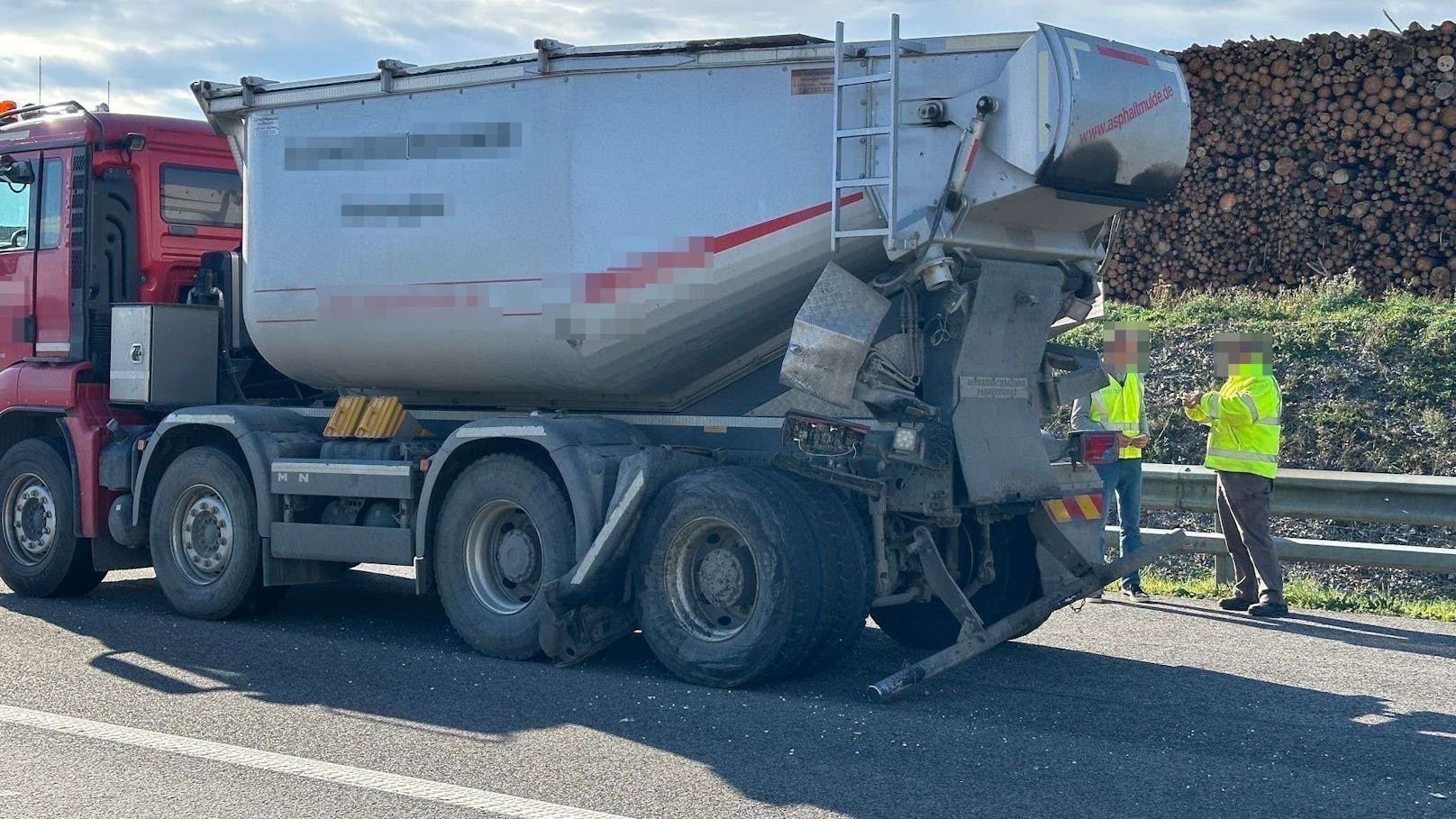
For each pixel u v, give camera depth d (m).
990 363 7.77
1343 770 5.87
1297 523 12.04
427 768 5.76
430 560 8.59
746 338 8.05
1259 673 7.84
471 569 8.35
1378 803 5.42
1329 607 10.10
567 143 8.11
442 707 6.87
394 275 8.77
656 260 7.89
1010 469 7.79
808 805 5.30
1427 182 16.98
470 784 5.54
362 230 8.89
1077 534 8.30
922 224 7.25
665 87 7.88
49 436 10.69
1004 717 6.73
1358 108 17.30
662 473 7.75
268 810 5.20
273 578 9.19
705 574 7.57
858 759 5.95
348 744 6.13
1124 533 10.62
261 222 9.34
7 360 10.80
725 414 8.39
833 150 7.47
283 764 5.79
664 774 5.70
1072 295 8.20
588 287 8.05
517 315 8.29
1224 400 9.80
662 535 7.59
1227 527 10.05
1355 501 10.33
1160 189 7.51
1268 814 5.27
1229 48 17.92
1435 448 12.88
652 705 6.96
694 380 8.36
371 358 9.06
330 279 9.02
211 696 7.06
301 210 9.16
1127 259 18.66
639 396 8.56
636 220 7.93
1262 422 9.75
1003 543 8.61
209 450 9.48
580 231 8.06
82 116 10.38
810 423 7.57
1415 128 17.05
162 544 9.64
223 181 10.96
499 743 6.17
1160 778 5.70
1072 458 8.34
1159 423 14.26
